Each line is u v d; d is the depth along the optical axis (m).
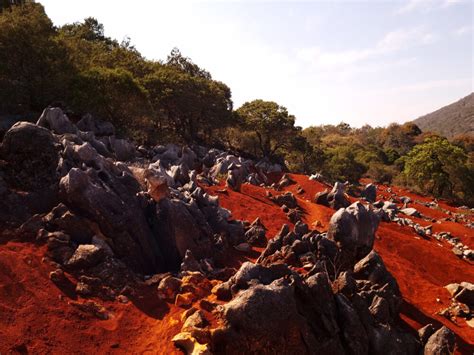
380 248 33.19
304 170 75.88
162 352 14.51
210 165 48.25
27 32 37.06
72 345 14.02
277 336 14.79
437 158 77.62
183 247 21.16
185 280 18.33
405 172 80.75
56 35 46.81
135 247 19.28
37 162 19.95
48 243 17.48
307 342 15.39
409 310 22.27
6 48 35.97
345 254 23.28
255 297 14.89
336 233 23.77
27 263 16.31
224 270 20.36
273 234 29.22
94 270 17.28
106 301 16.31
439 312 23.39
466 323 22.83
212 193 34.28
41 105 38.22
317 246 23.03
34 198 19.19
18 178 19.69
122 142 33.62
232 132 74.50
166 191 21.80
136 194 21.75
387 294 19.86
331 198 43.16
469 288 25.41
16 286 15.27
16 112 35.78
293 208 38.44
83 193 18.83
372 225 24.08
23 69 37.66
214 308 16.56
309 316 16.50
